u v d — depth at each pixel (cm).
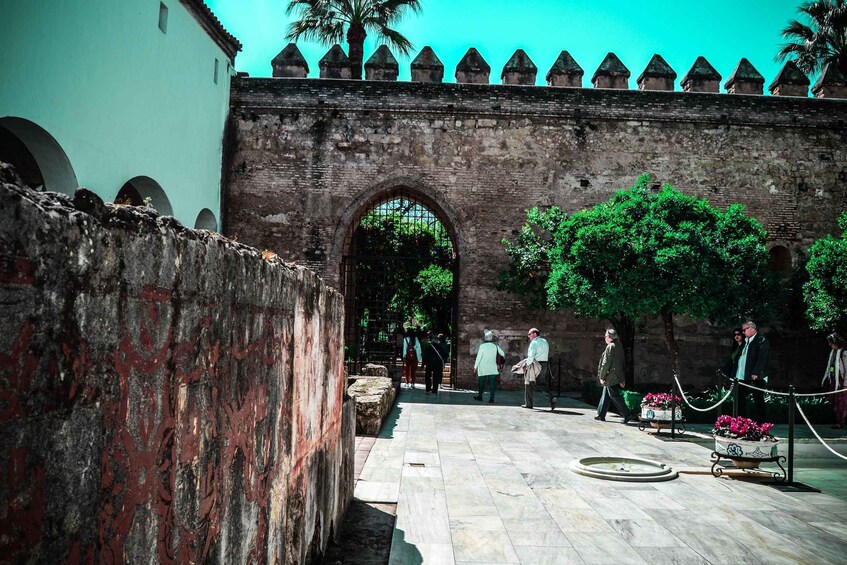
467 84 1953
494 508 586
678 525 546
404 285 2378
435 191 1938
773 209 1959
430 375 1694
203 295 204
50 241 124
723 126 1973
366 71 1994
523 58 2022
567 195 1947
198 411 201
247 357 254
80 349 135
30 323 118
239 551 244
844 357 1236
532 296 1917
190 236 194
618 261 1449
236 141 1942
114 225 149
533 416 1254
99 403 142
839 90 2022
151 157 1381
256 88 1947
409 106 1945
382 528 521
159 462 172
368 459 798
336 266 1916
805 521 564
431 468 753
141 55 1318
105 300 144
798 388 1906
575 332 1906
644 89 2005
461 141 1953
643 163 1958
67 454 130
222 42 1836
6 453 112
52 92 1002
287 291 323
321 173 1938
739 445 735
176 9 1505
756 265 1557
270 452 291
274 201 1931
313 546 408
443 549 473
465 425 1109
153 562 169
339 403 515
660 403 1038
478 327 1905
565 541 498
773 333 1919
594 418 1234
